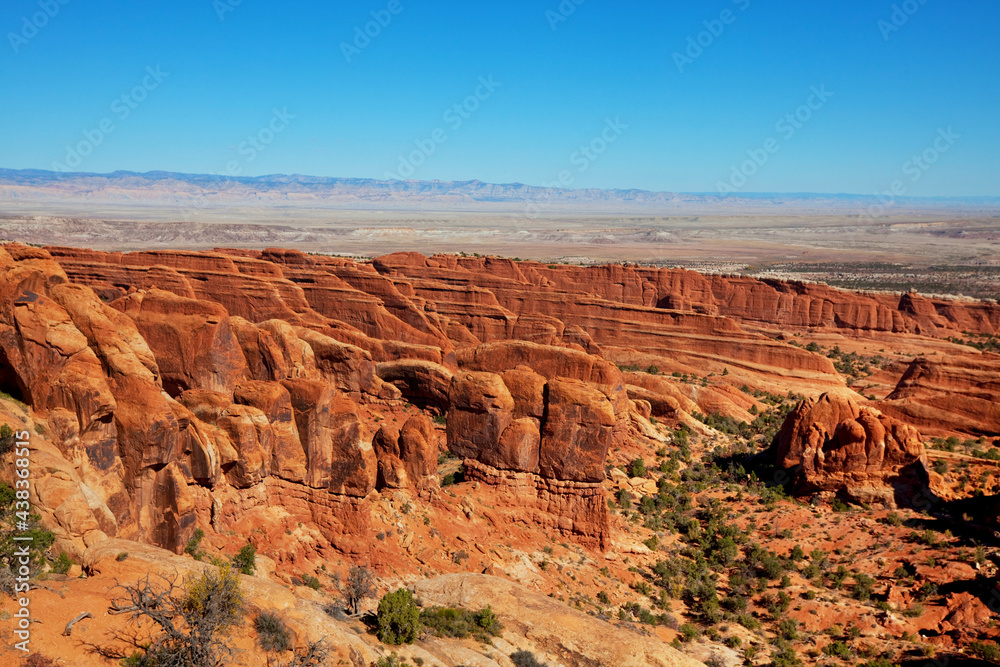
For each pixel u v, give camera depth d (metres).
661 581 41.62
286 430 36.00
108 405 30.25
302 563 34.25
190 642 21.27
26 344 29.77
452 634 30.80
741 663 34.81
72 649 21.12
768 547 46.28
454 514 40.22
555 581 38.50
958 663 34.31
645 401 64.69
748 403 80.62
